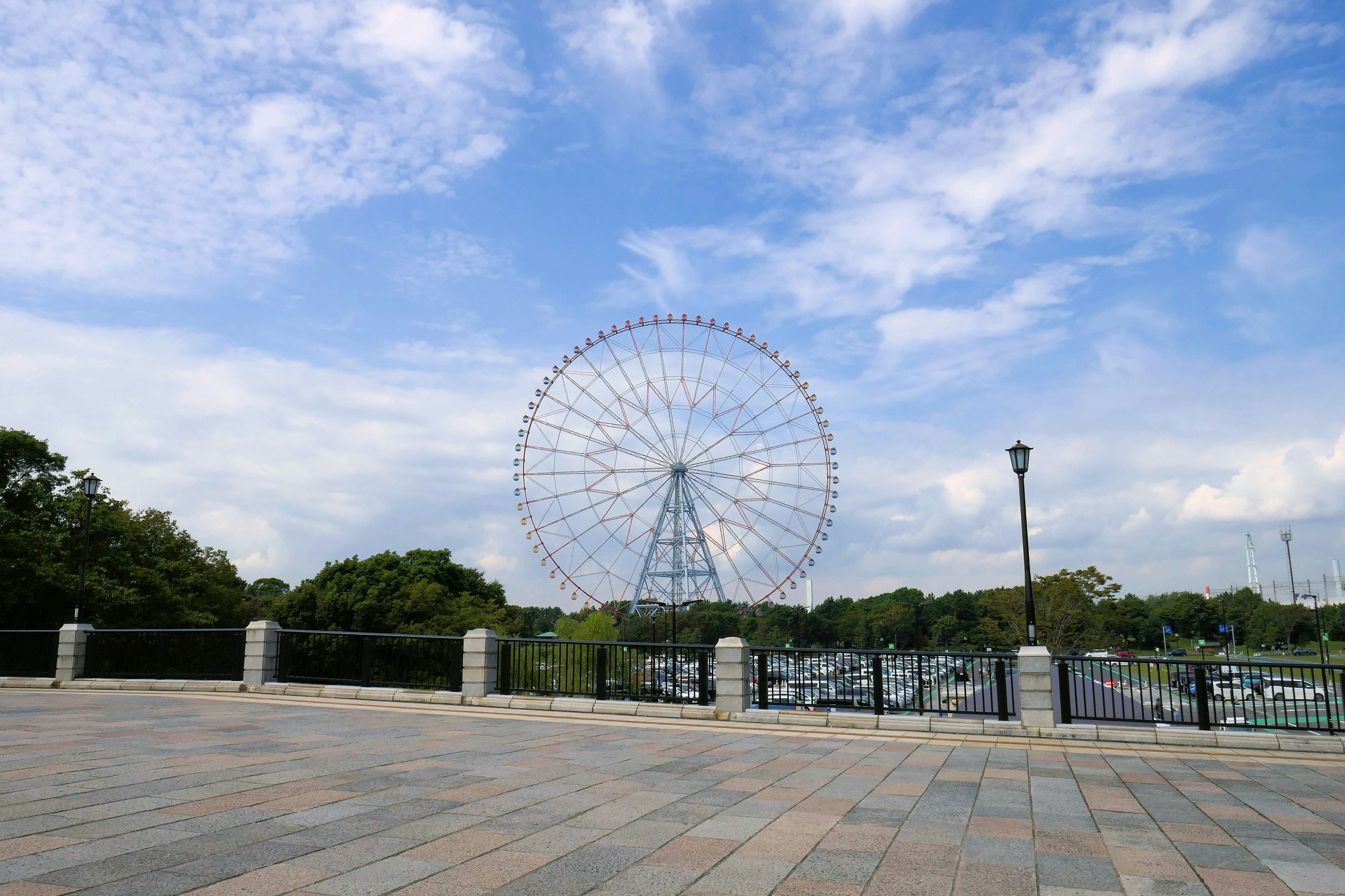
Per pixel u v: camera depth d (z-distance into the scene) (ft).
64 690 71.77
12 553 139.85
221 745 40.24
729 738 49.11
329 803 27.71
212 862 20.56
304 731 46.47
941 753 44.80
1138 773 38.88
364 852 21.90
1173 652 395.14
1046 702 53.42
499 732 48.57
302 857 21.29
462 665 65.51
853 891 19.67
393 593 211.00
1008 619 250.16
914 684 58.54
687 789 32.35
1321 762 43.96
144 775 31.81
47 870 19.53
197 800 27.53
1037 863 22.41
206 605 190.29
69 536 150.30
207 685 69.26
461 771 34.78
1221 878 21.18
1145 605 432.25
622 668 65.77
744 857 22.41
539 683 65.21
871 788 33.58
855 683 60.59
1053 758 43.68
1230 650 415.64
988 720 54.80
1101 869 21.86
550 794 30.32
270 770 33.40
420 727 49.93
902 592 436.35
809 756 42.70
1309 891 20.10
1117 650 259.60
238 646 70.95
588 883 19.83
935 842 24.47
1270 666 51.98
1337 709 50.72
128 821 24.49
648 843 23.68
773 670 62.75
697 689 64.80
